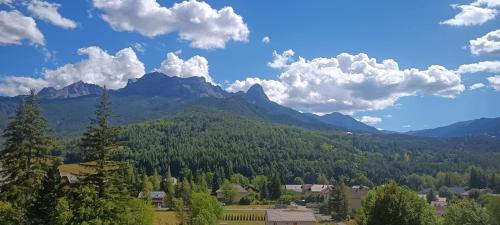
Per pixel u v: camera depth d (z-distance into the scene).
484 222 60.91
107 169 40.09
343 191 148.25
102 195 39.47
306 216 122.00
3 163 42.34
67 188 39.66
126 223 41.47
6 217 37.47
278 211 124.19
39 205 38.31
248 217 136.88
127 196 41.00
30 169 41.91
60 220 35.75
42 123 43.62
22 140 42.31
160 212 123.38
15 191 40.62
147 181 163.25
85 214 36.34
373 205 48.31
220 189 183.38
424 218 47.44
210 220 89.19
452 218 62.66
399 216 46.06
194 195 93.62
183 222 96.00
